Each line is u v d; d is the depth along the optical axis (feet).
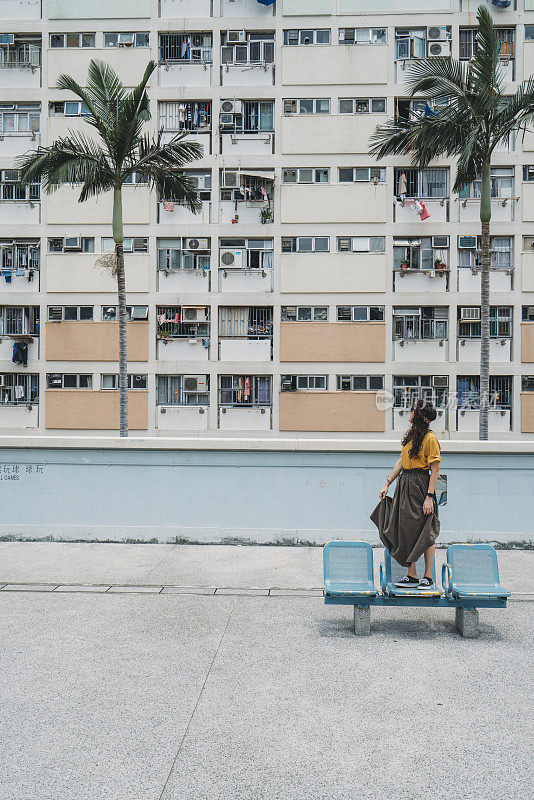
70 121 81.82
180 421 80.23
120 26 81.46
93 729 13.37
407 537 19.66
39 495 31.81
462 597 18.74
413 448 19.92
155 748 12.60
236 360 79.97
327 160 79.66
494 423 78.64
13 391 81.71
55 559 28.12
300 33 80.64
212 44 81.05
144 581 24.77
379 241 79.46
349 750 12.53
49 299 81.15
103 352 80.69
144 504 31.48
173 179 58.80
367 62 79.56
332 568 20.38
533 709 14.32
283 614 21.12
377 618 20.86
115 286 80.59
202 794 11.04
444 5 79.51
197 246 80.07
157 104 81.25
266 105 81.56
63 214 81.15
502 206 78.69
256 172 79.10
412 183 80.33
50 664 16.84
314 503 30.91
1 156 82.23
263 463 31.04
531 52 78.74
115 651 17.78
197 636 19.01
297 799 10.91
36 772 11.72
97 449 31.58
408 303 78.79
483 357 59.00
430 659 17.30
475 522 30.40
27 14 82.23
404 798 10.94
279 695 15.03
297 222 79.61
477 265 79.05
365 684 15.66
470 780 11.50
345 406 78.84
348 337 79.05
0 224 81.46
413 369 78.74
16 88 82.17
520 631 19.61
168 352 80.59
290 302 79.66
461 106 52.80
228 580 24.99
